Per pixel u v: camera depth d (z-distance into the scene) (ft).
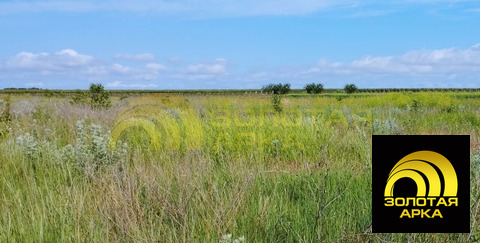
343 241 10.79
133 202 13.06
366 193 13.79
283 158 23.20
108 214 12.21
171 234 11.23
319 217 11.67
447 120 45.55
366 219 11.69
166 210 12.52
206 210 12.64
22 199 13.91
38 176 17.03
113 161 18.35
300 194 14.98
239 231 11.42
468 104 71.77
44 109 44.70
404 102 82.79
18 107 46.93
